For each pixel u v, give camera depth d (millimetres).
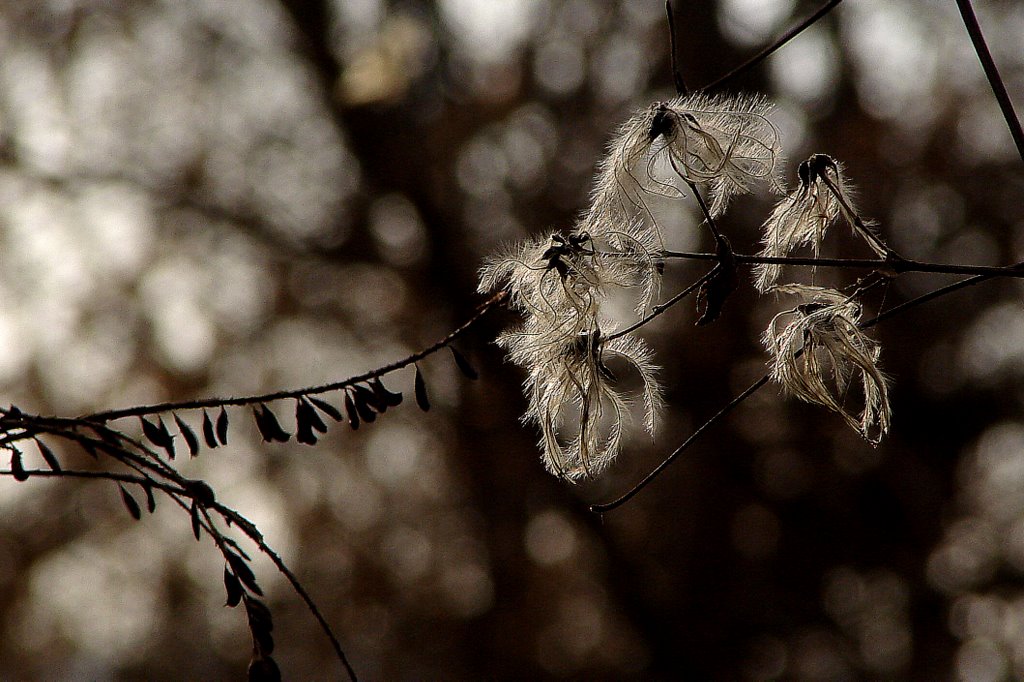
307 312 9836
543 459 1872
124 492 1504
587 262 1746
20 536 9148
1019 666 8680
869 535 8719
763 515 8891
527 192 9359
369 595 9562
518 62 9406
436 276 9383
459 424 9305
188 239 9664
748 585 8859
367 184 9703
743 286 8297
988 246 8383
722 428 8695
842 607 8930
